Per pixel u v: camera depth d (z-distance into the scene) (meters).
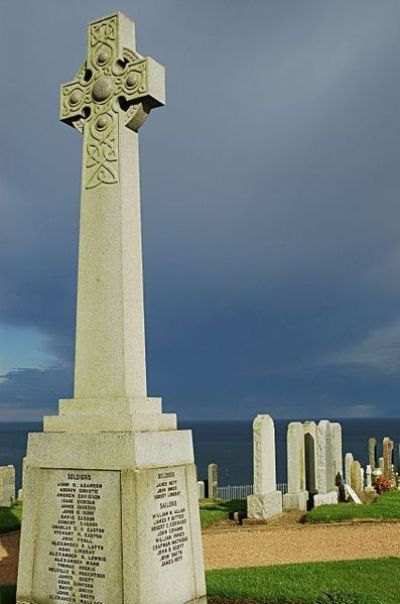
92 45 8.89
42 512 7.78
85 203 8.47
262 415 20.09
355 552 14.64
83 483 7.48
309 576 11.44
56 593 7.52
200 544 8.10
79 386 8.09
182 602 7.62
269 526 18.33
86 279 8.27
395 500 22.41
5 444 128.62
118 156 8.37
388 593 10.20
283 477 54.16
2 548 15.08
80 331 8.20
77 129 8.90
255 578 11.20
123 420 7.49
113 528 7.19
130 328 8.02
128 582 7.00
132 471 7.14
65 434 7.71
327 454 22.27
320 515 19.02
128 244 8.20
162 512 7.47
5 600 9.57
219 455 94.06
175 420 8.18
